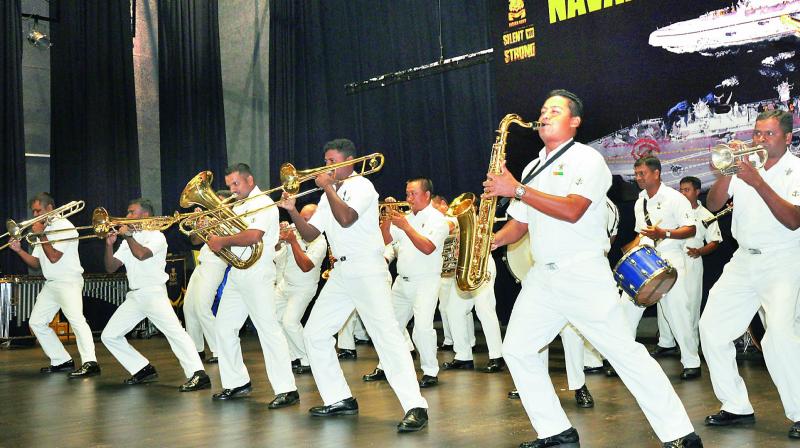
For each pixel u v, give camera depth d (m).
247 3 12.73
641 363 3.30
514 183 3.29
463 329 6.75
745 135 7.48
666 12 8.01
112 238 5.88
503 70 9.31
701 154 7.79
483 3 9.85
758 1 7.36
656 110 8.11
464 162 10.05
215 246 4.87
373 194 4.31
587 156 3.40
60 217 6.95
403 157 10.70
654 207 6.04
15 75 11.01
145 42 12.77
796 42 7.13
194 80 12.38
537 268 3.51
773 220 3.76
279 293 7.49
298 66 11.75
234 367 5.39
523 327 3.52
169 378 6.57
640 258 3.61
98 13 11.78
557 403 3.60
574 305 3.39
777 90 7.27
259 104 12.61
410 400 4.20
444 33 10.23
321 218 4.43
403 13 10.67
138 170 12.01
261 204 5.02
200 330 8.15
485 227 4.02
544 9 8.94
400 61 10.71
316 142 11.54
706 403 4.75
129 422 4.63
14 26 11.02
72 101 11.55
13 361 8.09
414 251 5.89
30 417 4.86
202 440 4.07
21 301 9.30
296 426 4.36
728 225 7.77
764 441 3.67
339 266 4.39
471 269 4.05
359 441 3.93
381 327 4.27
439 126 10.34
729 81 7.58
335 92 11.41
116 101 11.84
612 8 8.41
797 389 3.70
